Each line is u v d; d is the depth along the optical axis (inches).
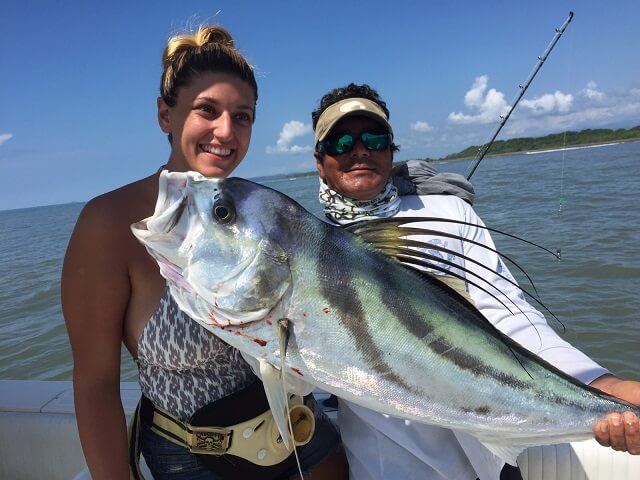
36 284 464.1
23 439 114.4
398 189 107.8
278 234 63.8
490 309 94.5
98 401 71.5
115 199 71.1
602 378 82.7
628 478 97.4
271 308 63.4
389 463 84.0
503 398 71.1
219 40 73.8
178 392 73.0
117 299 70.7
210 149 71.7
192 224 63.1
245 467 75.2
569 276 296.5
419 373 67.6
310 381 66.3
